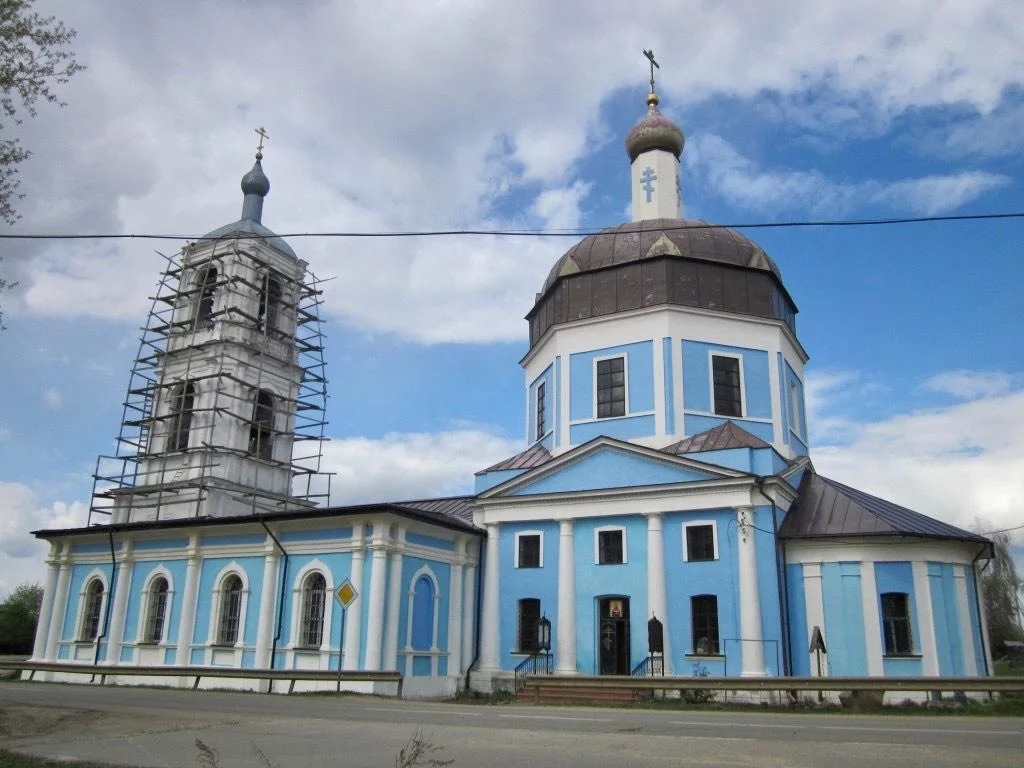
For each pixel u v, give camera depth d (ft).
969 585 95.91
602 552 100.17
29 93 54.34
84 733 50.01
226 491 126.62
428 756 39.37
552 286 119.85
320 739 46.47
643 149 134.00
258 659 99.71
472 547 108.37
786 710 71.36
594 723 53.78
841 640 90.33
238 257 137.49
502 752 40.24
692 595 93.71
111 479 132.36
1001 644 203.41
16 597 234.79
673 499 96.58
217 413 128.47
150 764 37.76
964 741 42.80
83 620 119.14
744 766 35.76
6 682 104.68
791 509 100.07
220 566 108.68
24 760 38.50
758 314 113.09
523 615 103.04
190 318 137.49
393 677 87.40
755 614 89.76
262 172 149.18
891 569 91.97
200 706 67.77
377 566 94.48
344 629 93.91
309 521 100.68
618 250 117.29
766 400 110.52
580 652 97.81
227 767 37.24
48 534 122.93
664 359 107.96
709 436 102.17
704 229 117.39
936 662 88.94
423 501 128.06
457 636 102.89
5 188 54.95
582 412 111.86
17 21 53.36
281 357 139.64
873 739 43.78
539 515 104.01
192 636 107.55
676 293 111.04
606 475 101.30
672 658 92.43
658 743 42.73
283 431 137.69
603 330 113.19
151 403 137.90
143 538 116.37
